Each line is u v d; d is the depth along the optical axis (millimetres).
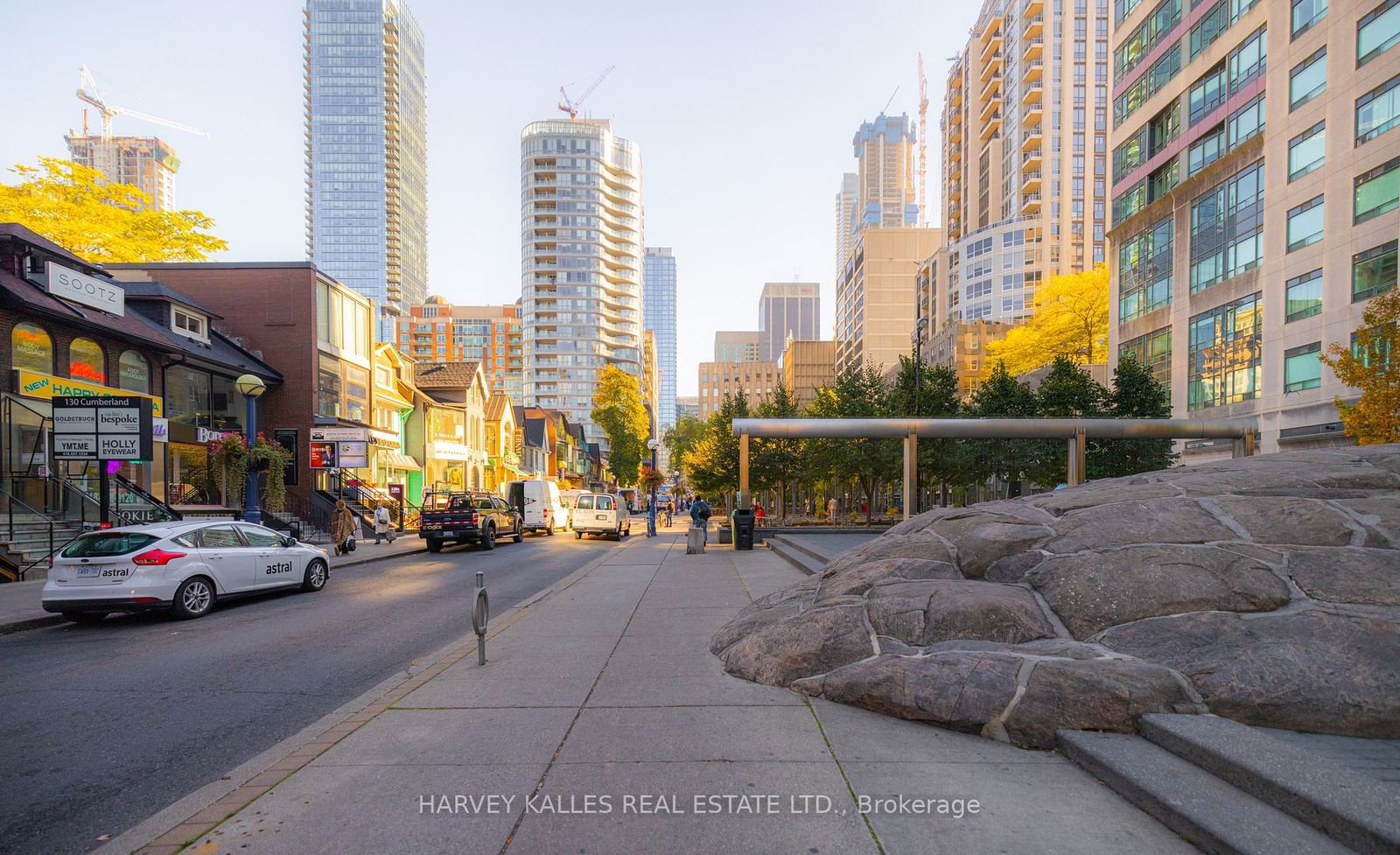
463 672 6215
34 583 13586
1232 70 31234
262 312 27484
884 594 6000
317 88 198250
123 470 19562
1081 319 51781
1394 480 6375
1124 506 6504
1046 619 5371
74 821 3818
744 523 20516
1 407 16047
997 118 96250
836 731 4578
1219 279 31891
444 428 41375
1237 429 21203
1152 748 3932
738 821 3389
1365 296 24344
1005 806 3510
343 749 4383
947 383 30156
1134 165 39125
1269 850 2844
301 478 26938
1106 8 85312
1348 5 25094
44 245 18109
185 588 10086
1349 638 4430
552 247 124625
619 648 7082
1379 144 23906
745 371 161875
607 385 72250
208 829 3406
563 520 40438
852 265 135375
